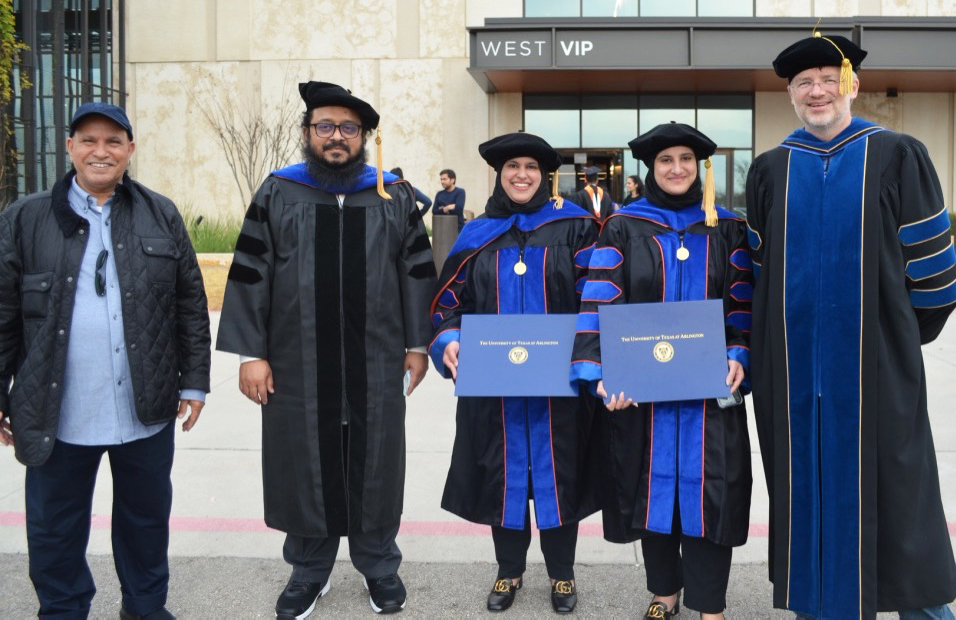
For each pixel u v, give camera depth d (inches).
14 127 534.9
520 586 133.3
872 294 98.3
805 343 103.3
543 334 118.3
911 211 97.9
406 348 128.6
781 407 105.0
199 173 663.8
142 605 116.6
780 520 105.7
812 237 102.4
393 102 653.3
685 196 118.5
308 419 120.7
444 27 646.5
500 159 125.5
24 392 102.6
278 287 120.8
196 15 655.8
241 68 657.0
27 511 109.7
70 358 105.2
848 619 100.1
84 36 602.5
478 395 115.5
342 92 118.5
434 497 172.6
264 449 124.2
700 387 109.7
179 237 114.0
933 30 554.6
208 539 151.6
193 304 115.9
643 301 115.6
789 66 103.7
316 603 128.0
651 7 652.7
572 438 123.7
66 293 104.1
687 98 650.2
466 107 650.8
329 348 120.8
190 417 116.5
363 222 122.6
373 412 123.0
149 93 662.5
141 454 111.1
